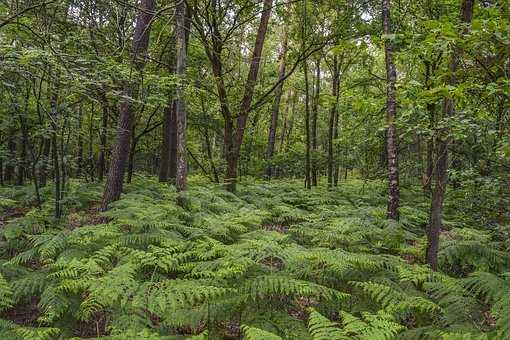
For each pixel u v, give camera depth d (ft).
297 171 83.76
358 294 15.92
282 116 118.42
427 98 16.57
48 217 29.45
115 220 24.89
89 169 58.13
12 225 25.04
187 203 31.09
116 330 10.98
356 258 16.51
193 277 16.55
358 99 23.71
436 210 20.31
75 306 14.12
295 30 50.37
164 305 10.88
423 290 17.28
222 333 14.05
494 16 17.79
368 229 22.26
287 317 13.50
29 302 17.25
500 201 24.57
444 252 22.38
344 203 44.11
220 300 13.16
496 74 18.07
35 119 38.06
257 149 84.12
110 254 16.90
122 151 31.73
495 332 11.29
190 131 75.51
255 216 26.43
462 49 15.99
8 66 19.69
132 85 25.11
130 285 11.79
